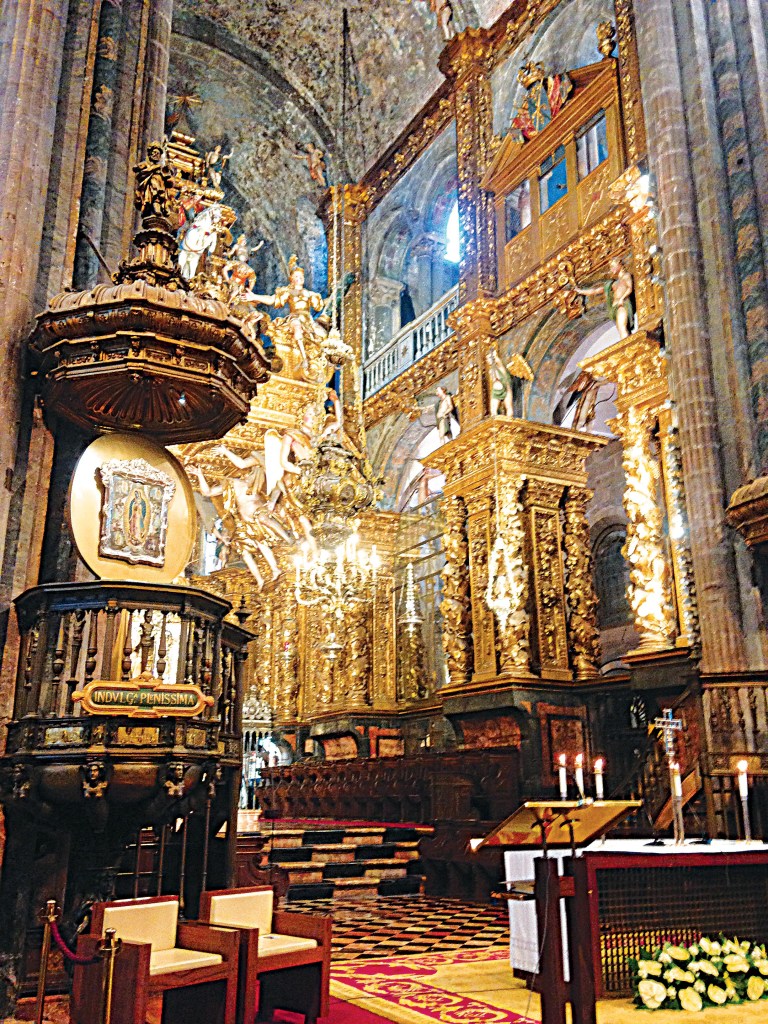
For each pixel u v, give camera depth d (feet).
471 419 57.57
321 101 80.23
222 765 22.99
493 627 51.34
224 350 24.72
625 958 18.90
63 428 26.76
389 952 24.77
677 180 41.01
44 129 27.14
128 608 22.08
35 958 21.34
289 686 69.51
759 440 36.58
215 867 25.39
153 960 15.89
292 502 58.08
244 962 16.39
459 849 35.70
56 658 21.75
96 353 23.91
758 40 40.81
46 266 26.89
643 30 44.37
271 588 72.33
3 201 25.89
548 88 57.11
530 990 19.92
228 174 89.86
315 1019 17.42
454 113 67.05
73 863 23.06
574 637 51.47
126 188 30.76
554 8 59.62
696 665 36.96
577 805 15.06
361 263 77.20
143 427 27.78
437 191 71.82
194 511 27.27
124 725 20.83
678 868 19.83
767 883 20.58
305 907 33.76
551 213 55.93
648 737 36.76
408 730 64.28
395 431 69.92
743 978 18.90
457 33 66.03
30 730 20.94
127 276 25.09
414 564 67.82
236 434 58.18
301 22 77.51
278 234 89.71
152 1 33.73
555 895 15.47
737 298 38.68
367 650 65.82
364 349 74.84
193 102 78.43
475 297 59.98
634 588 42.32
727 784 32.27
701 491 37.19
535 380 56.54
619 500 68.23
